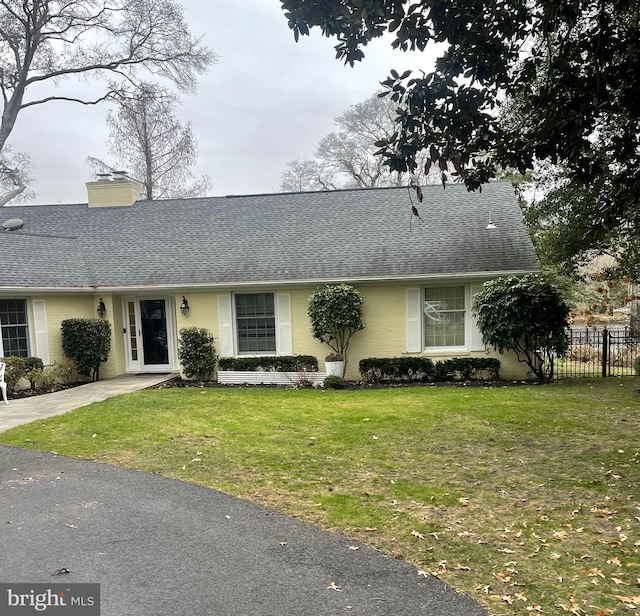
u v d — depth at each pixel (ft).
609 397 29.40
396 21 13.37
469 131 15.94
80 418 25.29
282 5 13.56
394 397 30.68
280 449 19.79
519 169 16.80
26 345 37.29
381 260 39.06
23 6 58.80
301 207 48.62
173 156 89.97
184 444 20.58
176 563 10.92
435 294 38.40
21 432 22.68
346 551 11.46
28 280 37.04
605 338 39.91
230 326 40.19
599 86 13.79
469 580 10.19
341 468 17.44
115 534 12.38
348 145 93.04
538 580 10.16
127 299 42.80
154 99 71.26
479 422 23.63
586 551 11.38
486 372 37.22
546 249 43.57
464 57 14.34
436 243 40.19
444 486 15.66
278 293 39.63
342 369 37.65
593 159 15.92
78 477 16.69
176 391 34.19
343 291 36.58
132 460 18.53
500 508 13.92
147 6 63.41
